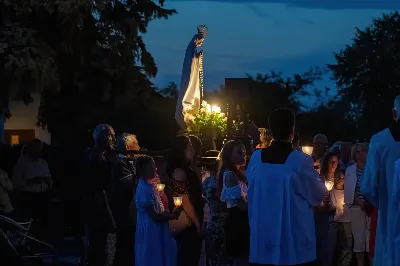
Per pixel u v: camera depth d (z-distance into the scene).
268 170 6.88
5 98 21.44
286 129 6.92
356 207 11.23
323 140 12.09
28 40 21.11
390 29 47.03
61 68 23.58
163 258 9.25
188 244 9.39
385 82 46.03
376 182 7.21
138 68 27.28
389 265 7.01
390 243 7.02
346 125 45.91
